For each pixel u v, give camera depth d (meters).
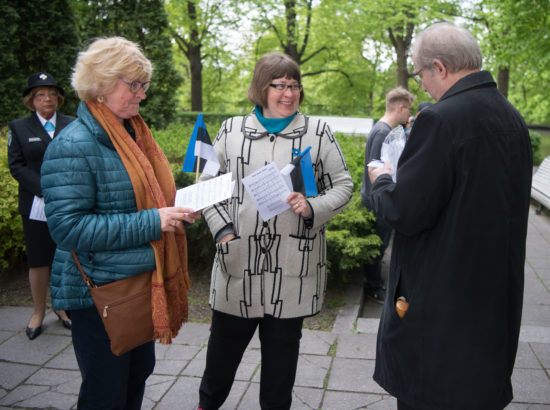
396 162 1.80
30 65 9.43
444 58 1.55
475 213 1.45
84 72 1.66
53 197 1.62
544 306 3.92
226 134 2.10
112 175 1.69
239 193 2.03
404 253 1.63
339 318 3.51
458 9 16.06
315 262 2.08
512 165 1.50
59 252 1.76
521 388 2.59
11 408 2.46
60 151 1.63
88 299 1.74
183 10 18.48
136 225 1.67
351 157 4.84
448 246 1.47
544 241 5.74
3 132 7.21
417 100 19.53
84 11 11.38
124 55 1.66
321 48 21.22
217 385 2.25
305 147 2.02
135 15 9.42
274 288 2.03
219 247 2.03
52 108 3.20
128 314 1.71
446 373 1.48
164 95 10.09
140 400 2.10
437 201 1.48
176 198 1.79
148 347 2.04
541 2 9.33
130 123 1.88
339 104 23.75
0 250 4.22
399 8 15.92
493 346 1.47
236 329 2.15
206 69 21.92
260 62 1.99
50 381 2.71
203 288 4.13
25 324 3.42
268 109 2.05
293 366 2.13
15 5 8.84
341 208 2.07
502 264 1.47
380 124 3.67
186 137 5.33
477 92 1.52
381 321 1.77
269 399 2.14
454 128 1.46
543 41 10.01
